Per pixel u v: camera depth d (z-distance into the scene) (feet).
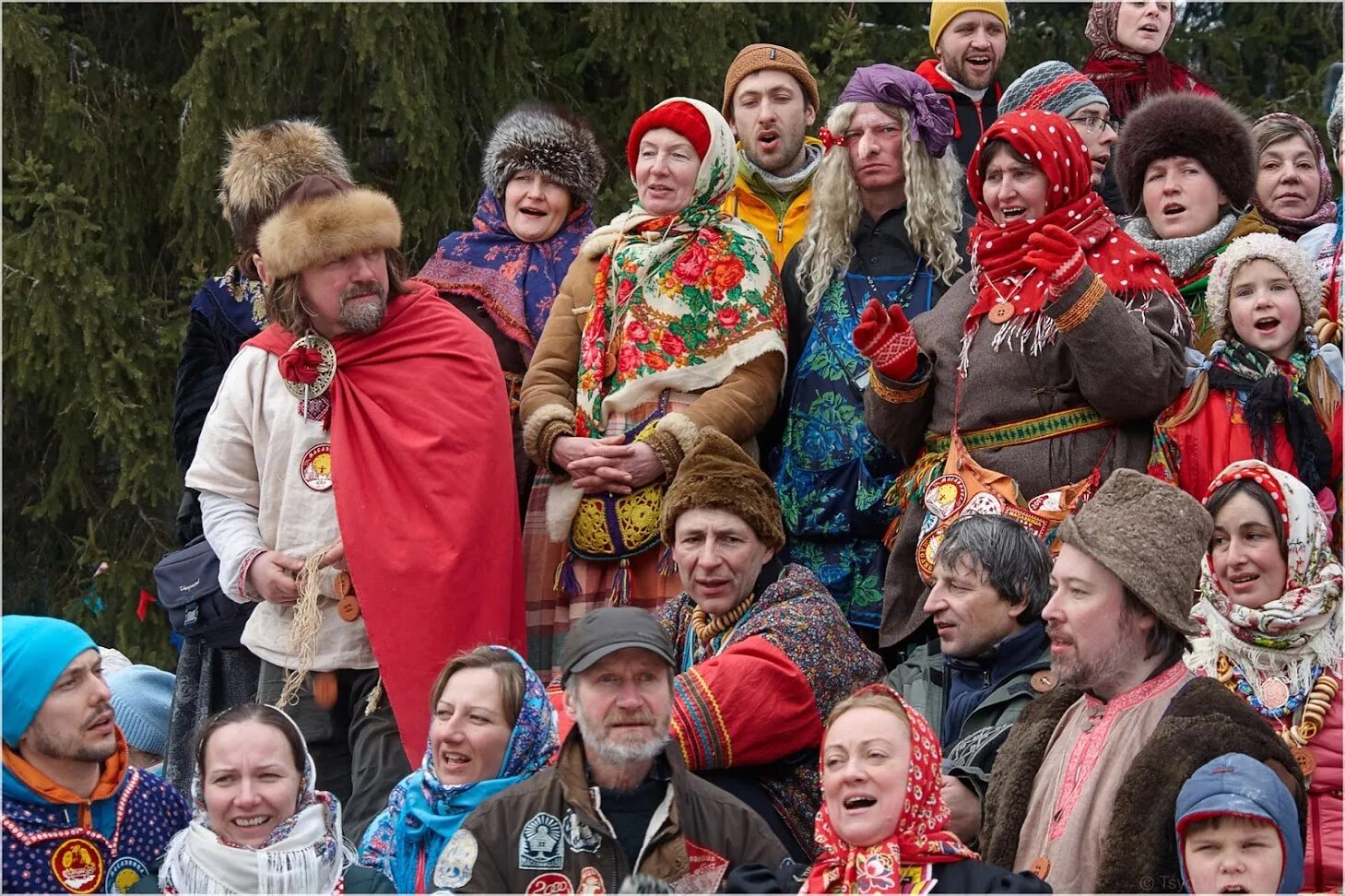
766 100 27.71
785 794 19.65
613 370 25.14
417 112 36.37
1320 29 42.11
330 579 22.61
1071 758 17.44
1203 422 22.11
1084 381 21.43
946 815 16.53
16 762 19.21
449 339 23.63
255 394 23.24
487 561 22.77
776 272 25.70
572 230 27.43
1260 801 15.56
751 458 22.68
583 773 17.81
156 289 39.11
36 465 39.50
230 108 36.73
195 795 18.78
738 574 21.08
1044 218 22.04
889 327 22.61
